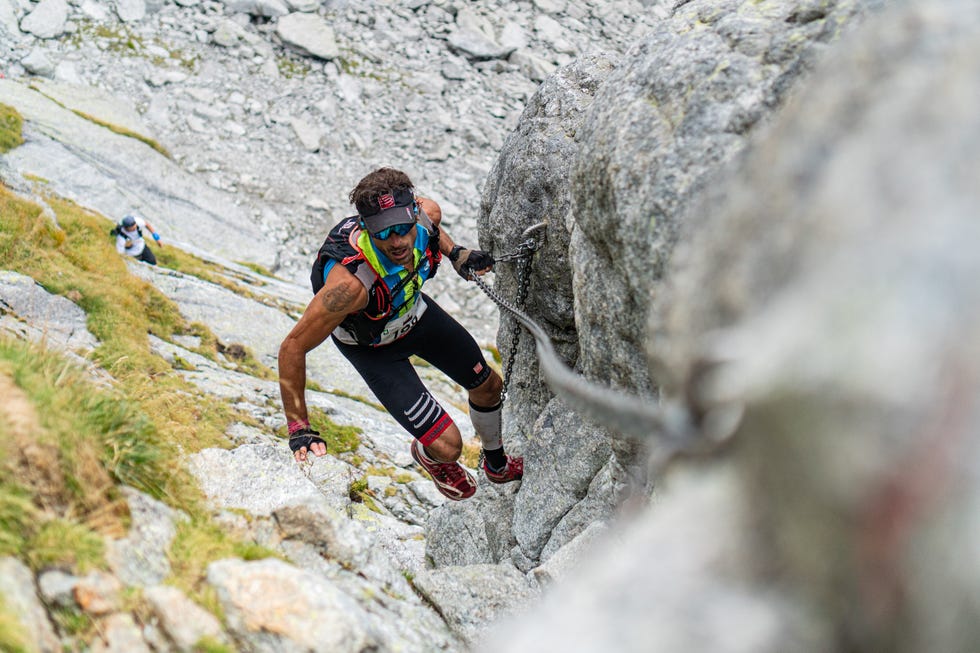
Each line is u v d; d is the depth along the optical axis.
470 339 4.92
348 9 32.72
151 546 2.79
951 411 0.87
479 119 29.98
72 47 29.30
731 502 1.08
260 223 25.55
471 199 27.36
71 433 2.80
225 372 11.15
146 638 2.45
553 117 5.43
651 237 2.79
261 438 7.87
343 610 2.55
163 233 22.92
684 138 2.78
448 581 3.65
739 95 2.73
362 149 28.44
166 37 30.42
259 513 3.34
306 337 4.27
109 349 9.67
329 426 10.52
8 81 25.84
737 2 3.04
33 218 12.24
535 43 33.25
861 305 0.92
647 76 3.08
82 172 23.12
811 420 0.91
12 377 2.84
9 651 2.07
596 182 3.15
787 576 1.01
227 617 2.55
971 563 0.87
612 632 1.04
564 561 3.73
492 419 5.15
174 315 13.11
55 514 2.61
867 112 1.11
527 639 1.10
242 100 29.05
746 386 0.99
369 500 8.38
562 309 5.47
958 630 0.89
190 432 4.09
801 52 2.66
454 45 32.12
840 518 0.91
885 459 0.87
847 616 0.96
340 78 30.31
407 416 4.76
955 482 0.87
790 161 1.16
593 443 4.98
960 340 0.88
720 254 1.18
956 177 0.96
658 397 3.20
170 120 27.94
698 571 1.06
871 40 1.21
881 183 1.00
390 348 4.77
